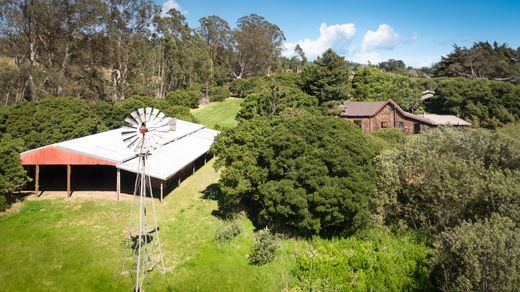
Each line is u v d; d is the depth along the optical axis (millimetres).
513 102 55188
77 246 18250
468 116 55844
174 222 21531
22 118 33531
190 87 73812
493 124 52344
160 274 15836
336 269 15562
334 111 49562
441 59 89250
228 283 15273
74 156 24922
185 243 18859
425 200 19219
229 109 70250
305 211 18062
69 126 35688
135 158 27125
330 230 19500
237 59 100562
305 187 18984
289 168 19953
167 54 70750
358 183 18562
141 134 15711
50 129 34188
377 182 20094
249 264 16750
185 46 73500
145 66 67000
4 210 22453
